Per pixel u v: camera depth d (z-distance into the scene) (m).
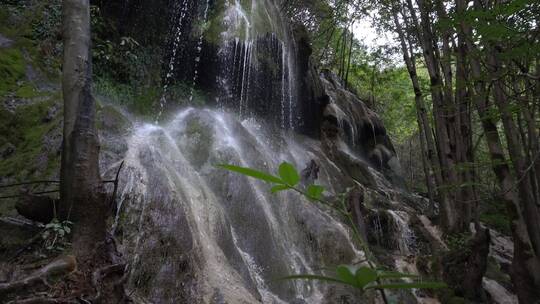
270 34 10.70
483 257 7.63
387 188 13.00
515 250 5.81
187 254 4.25
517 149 5.91
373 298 5.75
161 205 4.43
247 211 5.88
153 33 9.34
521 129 7.94
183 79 9.51
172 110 8.43
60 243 3.42
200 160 6.25
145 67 8.66
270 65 10.53
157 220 4.26
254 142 8.04
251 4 10.88
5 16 6.99
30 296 2.89
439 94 9.88
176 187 4.98
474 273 7.54
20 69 6.18
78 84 3.64
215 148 6.55
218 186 5.91
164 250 4.07
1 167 4.46
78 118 3.59
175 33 9.73
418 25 10.48
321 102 13.41
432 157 10.62
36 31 7.13
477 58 5.02
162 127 6.93
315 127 12.99
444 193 9.88
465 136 9.23
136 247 3.91
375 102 22.70
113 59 8.02
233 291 4.39
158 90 8.58
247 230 5.69
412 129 22.42
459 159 9.41
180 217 4.49
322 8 17.64
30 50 6.71
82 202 3.46
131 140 5.29
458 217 9.59
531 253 5.66
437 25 4.54
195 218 4.89
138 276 3.75
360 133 16.06
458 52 7.02
